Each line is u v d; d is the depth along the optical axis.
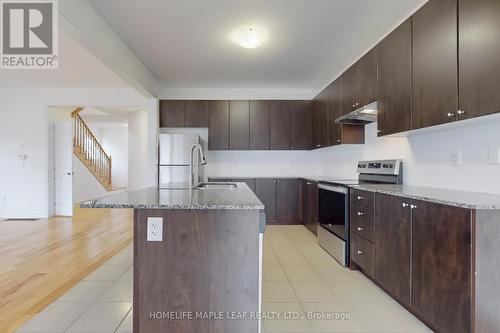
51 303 2.25
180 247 1.50
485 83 1.63
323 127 4.45
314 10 2.70
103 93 5.30
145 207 1.44
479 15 1.66
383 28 3.04
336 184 3.27
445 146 2.36
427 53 2.09
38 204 5.50
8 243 3.85
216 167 5.50
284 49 3.61
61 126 5.70
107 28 2.98
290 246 3.77
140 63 4.03
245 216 1.51
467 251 1.52
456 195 1.89
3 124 5.44
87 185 8.10
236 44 3.46
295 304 2.25
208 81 4.95
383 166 3.13
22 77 4.69
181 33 3.18
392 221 2.20
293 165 5.55
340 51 3.66
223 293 1.50
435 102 2.01
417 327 1.93
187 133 5.42
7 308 2.17
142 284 1.50
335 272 2.89
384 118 2.67
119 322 1.98
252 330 1.51
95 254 3.41
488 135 1.99
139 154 7.53
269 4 2.61
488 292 1.51
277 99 5.35
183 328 1.50
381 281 2.37
